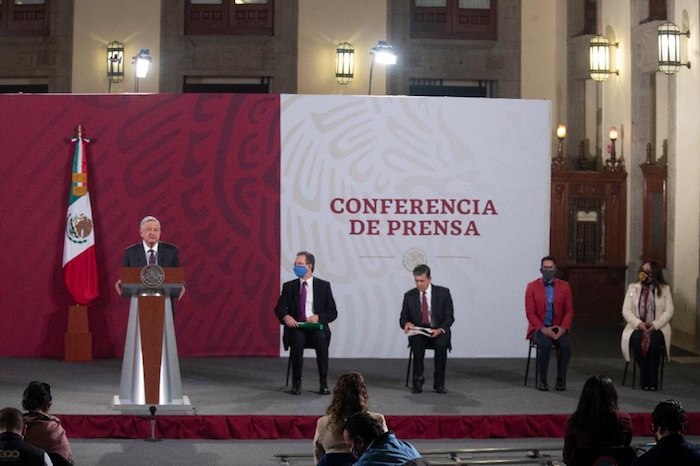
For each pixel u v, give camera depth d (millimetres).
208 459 10398
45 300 14531
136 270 11477
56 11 20094
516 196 14688
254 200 14570
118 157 14516
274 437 11250
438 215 14609
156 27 20078
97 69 20062
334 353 14648
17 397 12156
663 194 17656
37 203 14516
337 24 20094
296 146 14555
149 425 11125
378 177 14594
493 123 14633
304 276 12836
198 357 14586
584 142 19969
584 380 13625
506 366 14375
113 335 14562
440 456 10492
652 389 13016
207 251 14562
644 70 17938
